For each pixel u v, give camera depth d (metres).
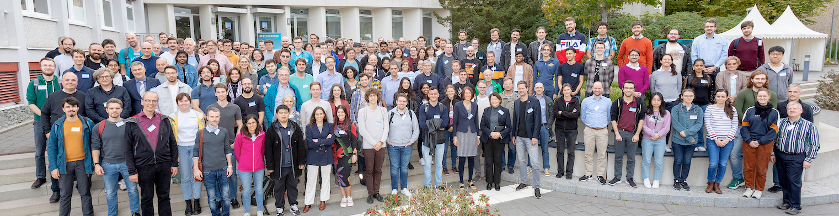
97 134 5.15
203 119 5.81
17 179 6.04
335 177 6.70
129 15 15.74
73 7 11.89
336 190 6.72
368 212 4.61
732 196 6.31
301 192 6.64
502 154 7.45
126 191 6.02
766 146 6.03
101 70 5.74
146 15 17.02
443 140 6.78
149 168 5.19
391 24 22.25
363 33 22.27
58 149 5.10
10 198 5.77
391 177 6.66
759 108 6.08
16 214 5.54
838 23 29.73
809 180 7.04
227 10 18.02
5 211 5.47
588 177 7.11
